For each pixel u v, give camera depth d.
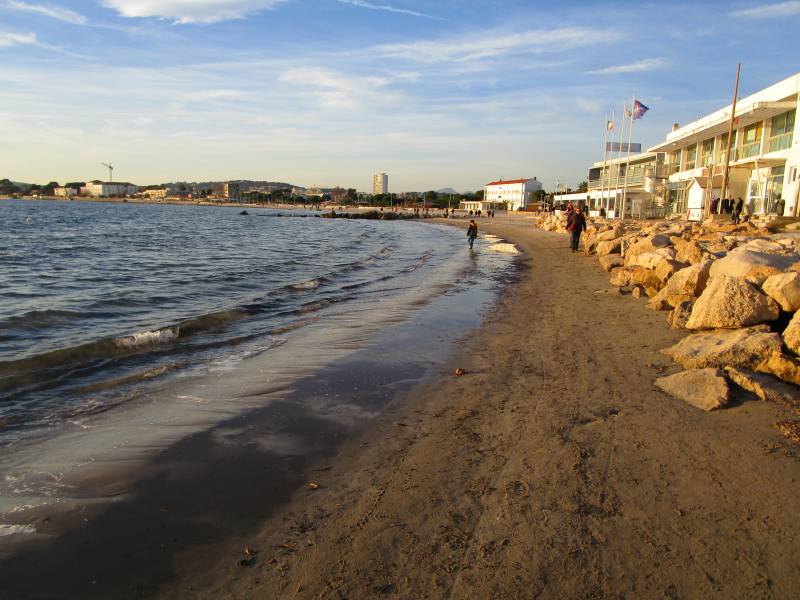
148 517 4.04
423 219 98.44
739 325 7.42
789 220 21.34
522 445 5.07
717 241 16.08
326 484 4.54
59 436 5.55
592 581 3.20
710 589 3.10
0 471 4.75
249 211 166.00
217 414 6.13
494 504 4.07
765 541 3.48
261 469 4.81
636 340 8.61
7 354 8.53
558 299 13.21
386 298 14.39
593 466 4.57
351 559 3.50
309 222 86.50
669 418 5.45
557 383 6.82
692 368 6.75
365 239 43.81
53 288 15.49
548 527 3.74
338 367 7.98
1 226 49.84
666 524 3.71
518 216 88.81
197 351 8.95
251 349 9.09
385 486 4.45
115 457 5.02
